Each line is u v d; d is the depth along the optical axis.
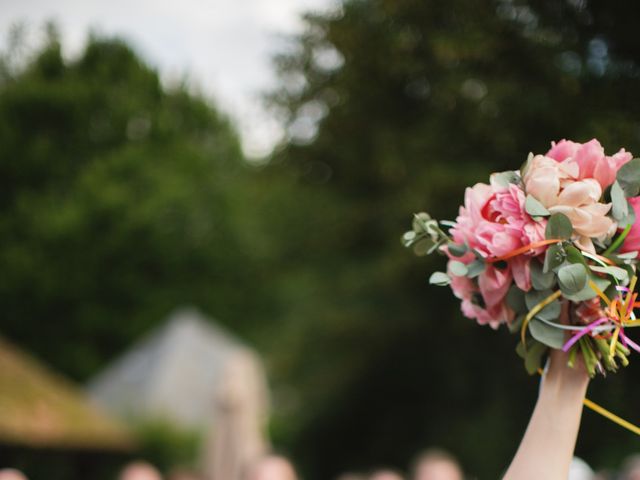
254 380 8.16
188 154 19.92
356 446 14.12
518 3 6.37
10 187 18.72
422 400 12.98
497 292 1.79
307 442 14.60
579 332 1.72
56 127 18.30
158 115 19.14
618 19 4.93
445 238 1.91
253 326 21.84
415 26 9.02
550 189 1.73
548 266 1.70
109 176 18.86
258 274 20.42
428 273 10.89
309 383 13.91
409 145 10.14
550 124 6.29
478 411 11.37
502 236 1.74
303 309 14.05
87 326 20.03
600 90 5.07
